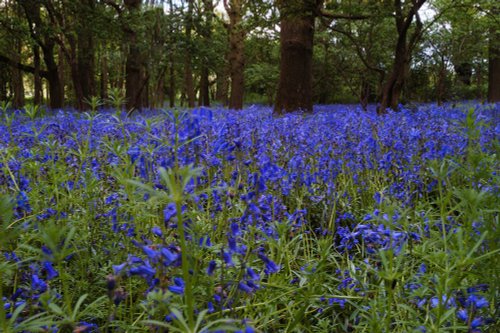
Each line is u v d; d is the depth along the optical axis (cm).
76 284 230
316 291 229
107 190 329
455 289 197
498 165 322
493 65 2348
